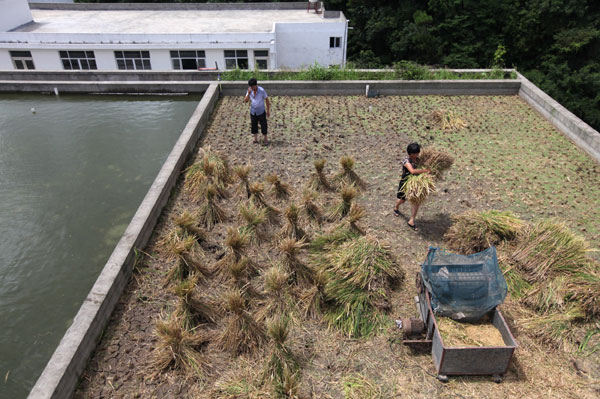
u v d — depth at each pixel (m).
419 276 5.32
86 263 7.17
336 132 10.54
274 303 5.41
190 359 4.68
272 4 29.03
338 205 7.18
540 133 10.46
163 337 4.75
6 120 12.42
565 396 4.41
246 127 10.93
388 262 5.79
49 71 14.48
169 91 13.88
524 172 8.71
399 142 10.00
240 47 20.67
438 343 4.55
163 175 7.96
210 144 9.98
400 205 7.63
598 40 26.28
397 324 5.06
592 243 6.62
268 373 4.54
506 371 4.59
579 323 5.18
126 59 21.25
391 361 4.81
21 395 5.11
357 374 4.66
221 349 4.95
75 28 23.64
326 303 5.44
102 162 10.20
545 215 7.34
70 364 4.43
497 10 27.95
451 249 6.54
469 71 14.10
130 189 9.15
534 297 5.46
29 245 7.52
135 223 6.59
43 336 5.86
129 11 28.73
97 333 5.02
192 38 20.45
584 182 8.33
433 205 7.65
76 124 12.22
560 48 26.50
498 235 6.36
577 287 5.31
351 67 14.66
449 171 8.76
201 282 5.91
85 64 21.39
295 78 13.80
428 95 13.01
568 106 24.31
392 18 29.94
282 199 7.71
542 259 5.76
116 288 5.54
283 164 9.03
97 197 8.87
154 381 4.59
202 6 28.83
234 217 7.31
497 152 9.53
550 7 26.31
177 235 6.51
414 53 30.02
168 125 12.14
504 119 11.27
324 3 32.25
